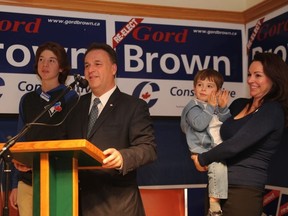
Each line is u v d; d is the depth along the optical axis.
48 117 3.05
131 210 2.36
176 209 3.87
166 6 4.26
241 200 2.51
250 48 4.38
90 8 4.07
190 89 4.28
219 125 2.99
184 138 4.23
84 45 4.05
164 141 4.18
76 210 1.85
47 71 3.26
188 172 4.21
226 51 4.41
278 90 2.60
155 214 3.82
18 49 3.88
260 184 2.54
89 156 1.82
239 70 4.43
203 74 3.15
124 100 2.53
